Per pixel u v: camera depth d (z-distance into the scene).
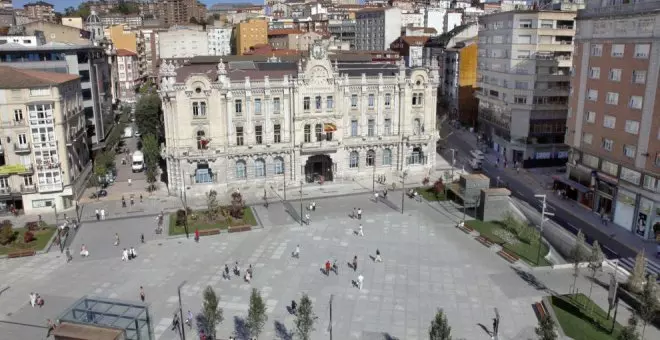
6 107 80.00
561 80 110.88
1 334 50.78
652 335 49.81
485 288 59.41
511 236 74.19
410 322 52.53
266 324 52.16
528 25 109.31
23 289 59.75
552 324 43.75
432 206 87.81
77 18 178.38
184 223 78.88
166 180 102.06
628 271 62.88
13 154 81.81
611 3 77.62
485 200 79.62
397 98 101.50
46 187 84.38
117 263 66.44
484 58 130.75
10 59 102.50
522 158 114.31
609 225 77.94
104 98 138.50
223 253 69.19
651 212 70.88
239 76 96.19
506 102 117.94
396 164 105.06
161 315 53.94
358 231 76.69
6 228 72.75
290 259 67.12
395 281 61.12
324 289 59.25
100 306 43.34
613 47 76.75
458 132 149.62
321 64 94.00
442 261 66.56
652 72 69.06
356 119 100.00
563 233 69.00
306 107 95.38
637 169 72.62
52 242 73.00
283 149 95.50
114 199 91.75
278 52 171.62
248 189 95.88
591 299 56.75
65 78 92.56
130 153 125.94
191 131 90.62
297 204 88.81
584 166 85.38
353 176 102.38
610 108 78.19
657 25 67.75
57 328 40.75
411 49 197.25
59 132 84.00
